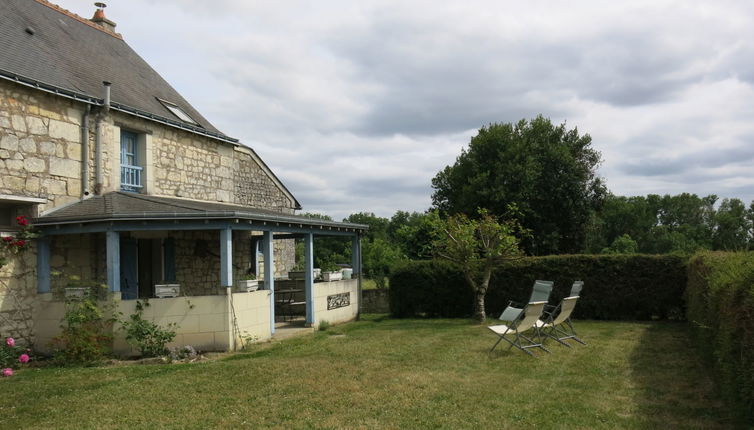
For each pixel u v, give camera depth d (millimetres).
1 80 8508
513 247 12281
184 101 14820
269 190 17312
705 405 5266
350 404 5355
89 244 10109
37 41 10719
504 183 28344
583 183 28922
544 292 10688
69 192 9609
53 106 9383
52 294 9109
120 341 8461
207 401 5535
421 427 4652
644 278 12766
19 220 8562
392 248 31250
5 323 8438
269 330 9930
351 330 11359
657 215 66438
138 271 11359
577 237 29656
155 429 4695
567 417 4902
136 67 14266
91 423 4883
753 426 4340
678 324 11891
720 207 58156
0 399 5723
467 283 14102
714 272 6602
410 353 8156
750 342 4172
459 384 6148
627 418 4867
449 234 12438
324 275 12547
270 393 5797
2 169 8469
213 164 13844
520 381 6309
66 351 7934
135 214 8398
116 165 10688
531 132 31047
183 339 8531
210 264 13281
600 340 9430
